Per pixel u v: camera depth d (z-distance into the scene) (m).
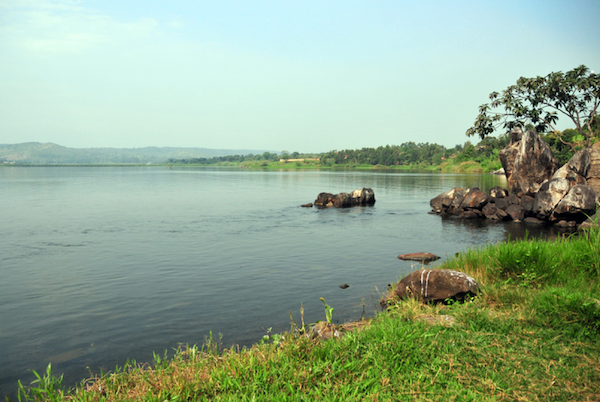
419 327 7.46
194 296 12.68
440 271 10.21
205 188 74.62
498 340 6.71
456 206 34.91
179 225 29.33
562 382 5.34
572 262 10.88
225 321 10.43
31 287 13.94
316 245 21.53
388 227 28.41
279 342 7.45
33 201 48.38
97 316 10.99
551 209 28.72
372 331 7.46
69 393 6.62
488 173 145.00
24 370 7.95
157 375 6.51
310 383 5.69
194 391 5.81
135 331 9.87
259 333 9.55
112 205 44.03
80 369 7.94
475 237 24.17
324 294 12.66
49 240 23.33
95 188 74.12
